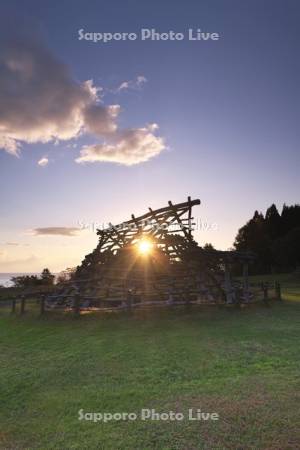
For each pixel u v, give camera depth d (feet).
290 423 17.33
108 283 66.49
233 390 21.85
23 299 63.57
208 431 17.03
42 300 59.36
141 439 16.71
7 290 111.65
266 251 188.03
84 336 41.37
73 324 49.60
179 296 62.34
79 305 54.80
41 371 28.48
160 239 67.41
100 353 33.09
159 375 25.89
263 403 19.67
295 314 51.57
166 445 16.06
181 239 65.41
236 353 30.55
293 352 30.09
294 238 176.24
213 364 27.71
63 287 70.13
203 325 44.47
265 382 22.97
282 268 177.58
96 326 47.29
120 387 23.81
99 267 69.72
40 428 18.48
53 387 24.59
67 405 21.21
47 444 16.76
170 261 68.49
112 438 16.97
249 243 198.18
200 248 64.18
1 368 29.96
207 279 65.57
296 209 218.79
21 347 37.70
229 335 37.93
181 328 43.16
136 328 44.70
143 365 28.60
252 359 28.53
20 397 23.02
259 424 17.40
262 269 186.09
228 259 68.18
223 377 24.57
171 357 30.42
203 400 20.63
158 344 35.45
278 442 15.79
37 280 134.82
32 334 44.50
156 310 56.29
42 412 20.47
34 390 24.17
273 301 67.31
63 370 28.40
